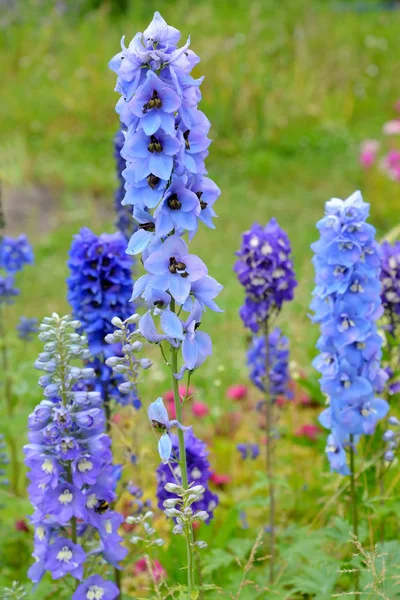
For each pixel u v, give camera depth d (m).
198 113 2.49
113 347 3.68
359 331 3.26
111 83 14.52
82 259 3.68
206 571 3.74
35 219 10.66
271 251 3.90
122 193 5.00
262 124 13.23
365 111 14.52
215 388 6.06
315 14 16.98
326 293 3.27
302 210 10.38
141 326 2.60
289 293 4.04
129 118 2.46
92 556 3.12
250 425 5.83
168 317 2.53
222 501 4.85
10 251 5.37
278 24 16.33
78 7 18.34
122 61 2.44
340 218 3.23
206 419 5.71
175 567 3.95
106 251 3.68
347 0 20.30
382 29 17.59
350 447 3.43
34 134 13.61
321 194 10.99
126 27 16.97
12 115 14.01
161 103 2.39
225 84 13.83
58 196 11.53
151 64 2.42
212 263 8.63
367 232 3.21
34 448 2.86
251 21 16.34
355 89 14.83
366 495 3.77
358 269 3.25
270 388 4.35
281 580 3.93
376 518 3.95
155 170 2.40
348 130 13.52
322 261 3.31
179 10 17.34
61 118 14.04
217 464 5.23
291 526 4.19
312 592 3.43
